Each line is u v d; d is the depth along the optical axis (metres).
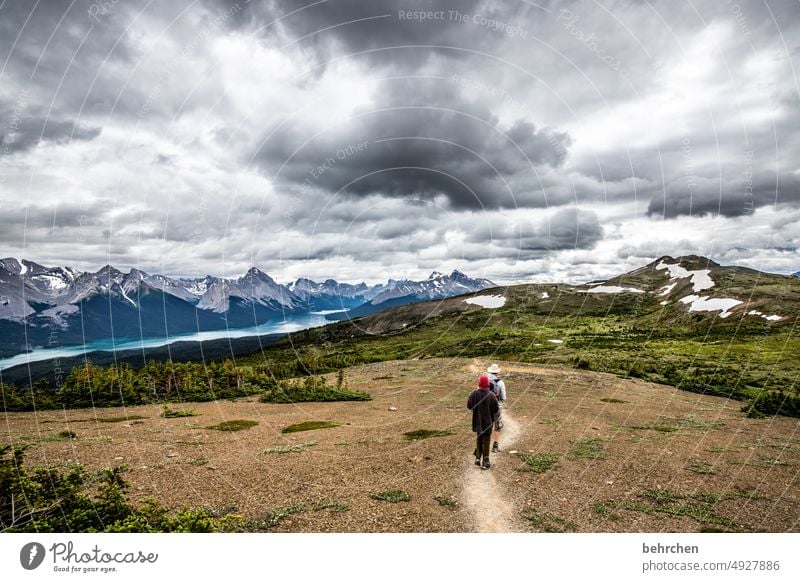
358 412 18.70
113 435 14.20
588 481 9.16
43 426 16.08
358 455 11.12
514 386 26.56
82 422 17.06
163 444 12.70
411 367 40.91
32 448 12.22
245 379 29.27
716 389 28.92
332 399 23.08
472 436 13.15
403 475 9.51
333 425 15.60
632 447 12.00
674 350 57.25
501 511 7.68
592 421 16.06
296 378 35.22
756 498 8.30
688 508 7.82
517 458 10.83
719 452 11.66
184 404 22.59
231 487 8.76
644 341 70.44
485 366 38.66
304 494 8.37
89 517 6.24
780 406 19.86
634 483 9.07
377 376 35.25
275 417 17.84
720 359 46.91
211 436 13.96
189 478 9.34
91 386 23.00
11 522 6.07
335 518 7.31
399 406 20.14
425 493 8.47
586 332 84.75
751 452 11.75
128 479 9.27
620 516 7.50
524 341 72.50
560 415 17.14
